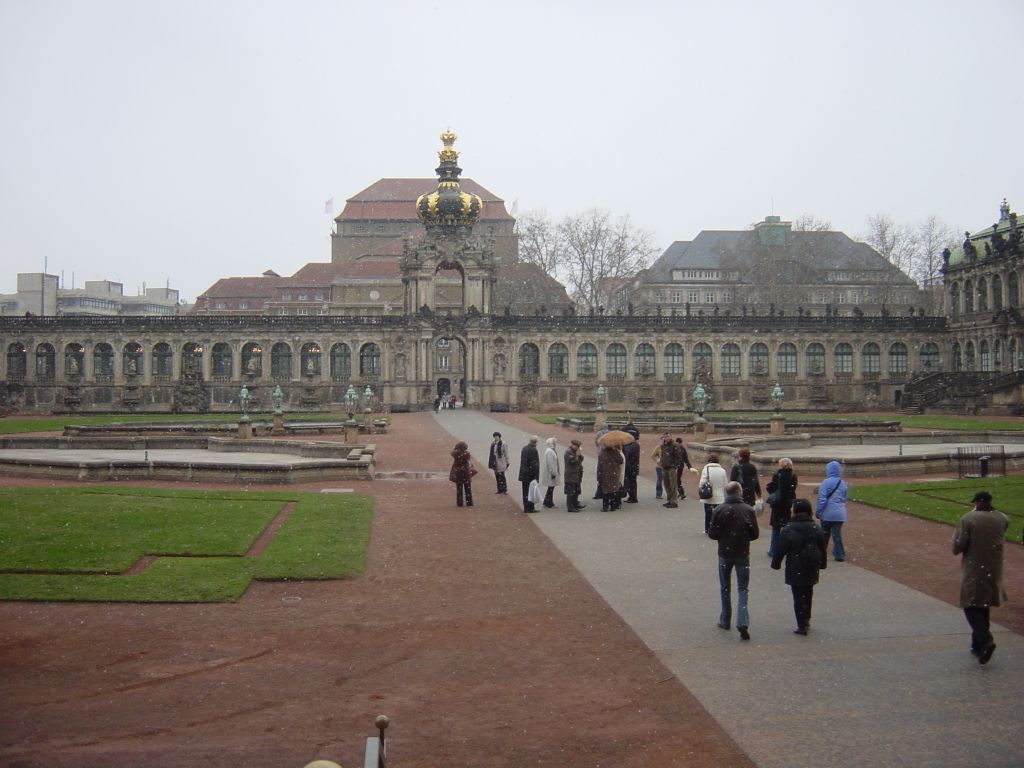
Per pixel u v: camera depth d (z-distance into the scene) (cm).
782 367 14550
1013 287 13225
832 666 2153
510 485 5278
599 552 3412
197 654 2269
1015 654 2228
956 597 2750
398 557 3334
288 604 2708
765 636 2388
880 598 2745
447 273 19538
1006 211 14075
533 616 2589
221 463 5341
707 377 13988
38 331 14175
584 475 5725
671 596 2786
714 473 3588
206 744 1759
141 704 1955
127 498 4475
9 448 7362
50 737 1788
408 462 6538
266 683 2081
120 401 14162
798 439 7488
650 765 1675
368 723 1862
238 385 14112
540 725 1852
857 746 1734
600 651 2284
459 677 2119
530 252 18338
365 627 2492
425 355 13988
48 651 2278
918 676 2083
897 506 4294
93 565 3048
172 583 2864
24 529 3584
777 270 19575
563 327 14238
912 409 13425
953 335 14575
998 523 2144
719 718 1870
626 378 14338
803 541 2367
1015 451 6512
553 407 14212
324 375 14162
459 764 1684
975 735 1773
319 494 4812
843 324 14538
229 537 3525
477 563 3238
